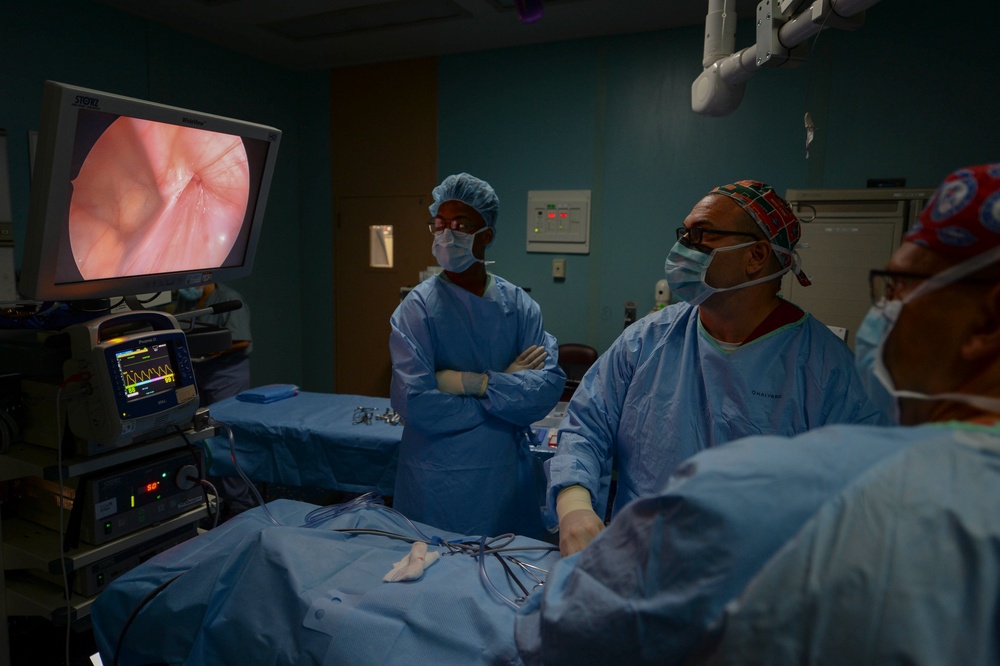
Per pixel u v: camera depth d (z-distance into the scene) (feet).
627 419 3.89
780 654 1.15
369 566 3.38
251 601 3.11
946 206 1.38
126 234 4.48
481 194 6.05
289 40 12.24
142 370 4.47
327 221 14.66
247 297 13.64
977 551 1.07
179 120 4.42
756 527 1.26
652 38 11.46
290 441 7.94
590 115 12.05
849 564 1.14
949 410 1.42
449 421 5.92
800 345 3.46
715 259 3.42
